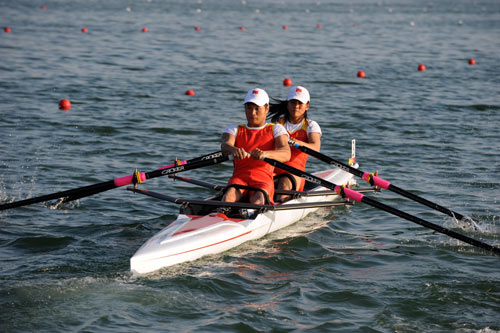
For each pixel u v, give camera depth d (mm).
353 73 58750
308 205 18703
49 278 15211
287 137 19531
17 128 33250
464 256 17609
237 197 19016
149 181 25172
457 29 118688
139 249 16047
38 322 12930
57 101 41250
